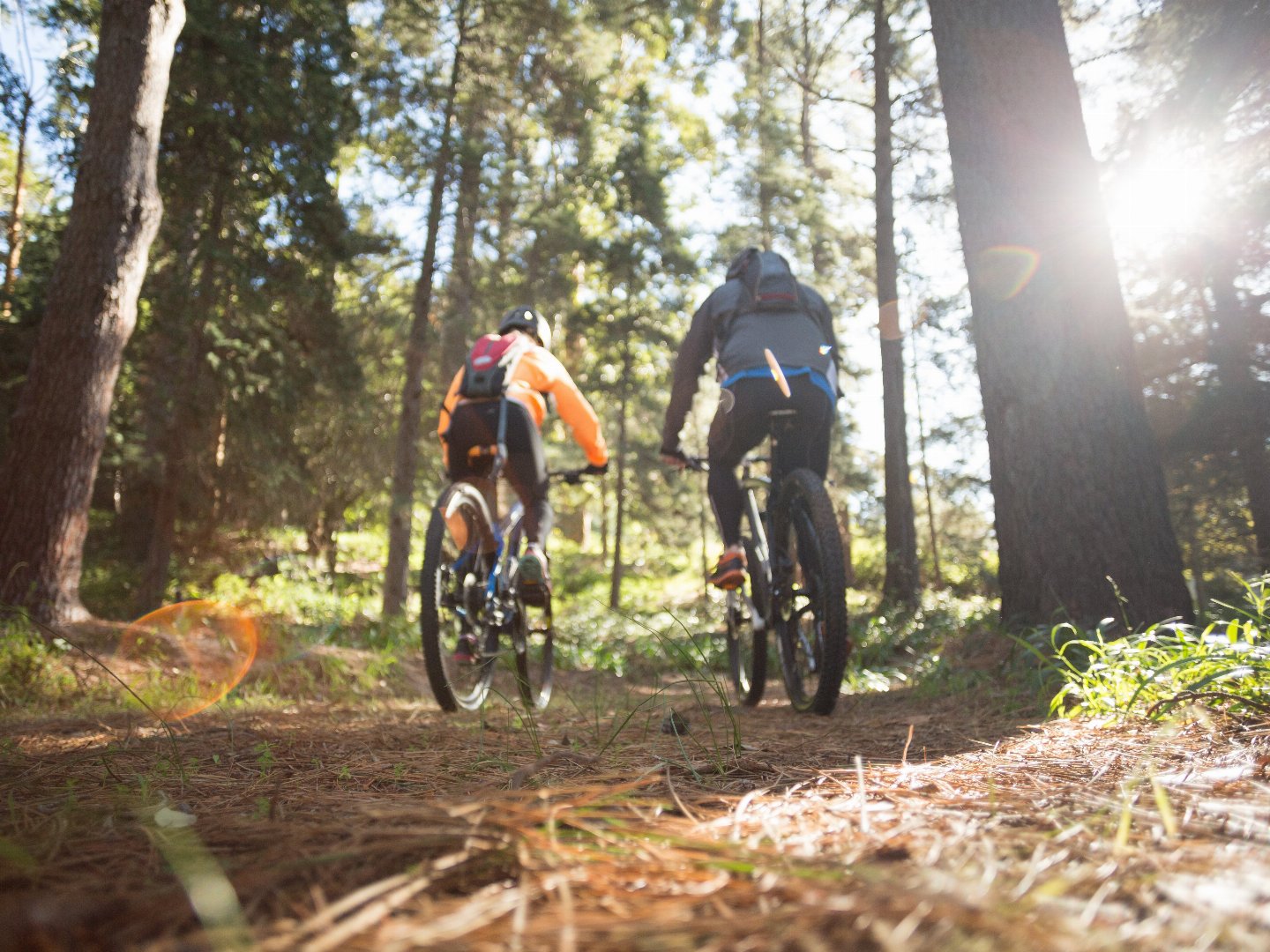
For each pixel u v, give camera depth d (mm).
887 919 726
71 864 1070
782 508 3777
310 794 1629
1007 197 4156
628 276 18688
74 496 5832
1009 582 4012
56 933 720
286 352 12023
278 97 10445
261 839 1142
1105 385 3885
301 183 10969
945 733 2549
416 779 1822
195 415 11406
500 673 6172
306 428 13758
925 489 23312
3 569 5570
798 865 943
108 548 14297
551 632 4805
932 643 7164
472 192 14578
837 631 3273
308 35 11148
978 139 4266
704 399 21125
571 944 682
